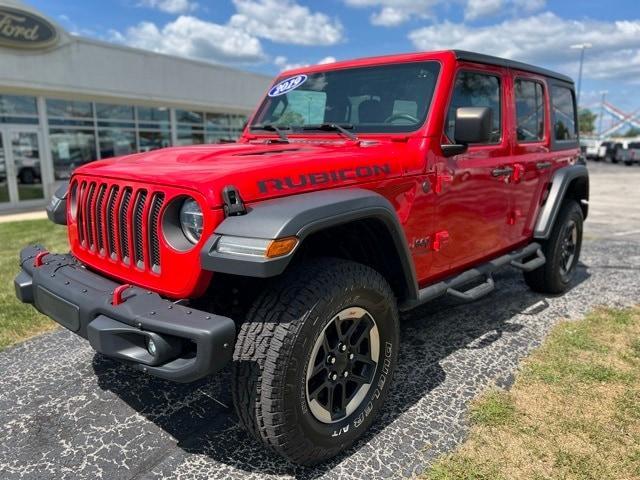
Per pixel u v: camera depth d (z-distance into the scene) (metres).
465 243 3.41
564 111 4.83
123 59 14.98
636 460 2.40
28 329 4.00
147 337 2.04
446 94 3.07
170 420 2.79
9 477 2.33
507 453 2.46
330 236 2.61
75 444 2.58
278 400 2.11
